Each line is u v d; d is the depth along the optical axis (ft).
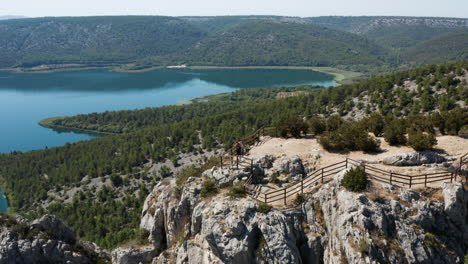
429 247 79.82
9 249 122.83
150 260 120.37
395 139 124.88
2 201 403.13
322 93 549.95
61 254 128.16
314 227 91.45
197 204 105.50
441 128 135.03
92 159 467.52
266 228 87.20
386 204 85.92
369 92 453.17
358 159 114.83
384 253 78.54
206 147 458.91
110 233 242.58
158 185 142.00
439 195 88.43
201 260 95.40
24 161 482.28
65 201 370.32
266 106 584.40
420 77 409.08
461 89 333.01
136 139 527.40
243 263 86.17
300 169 112.37
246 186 104.27
